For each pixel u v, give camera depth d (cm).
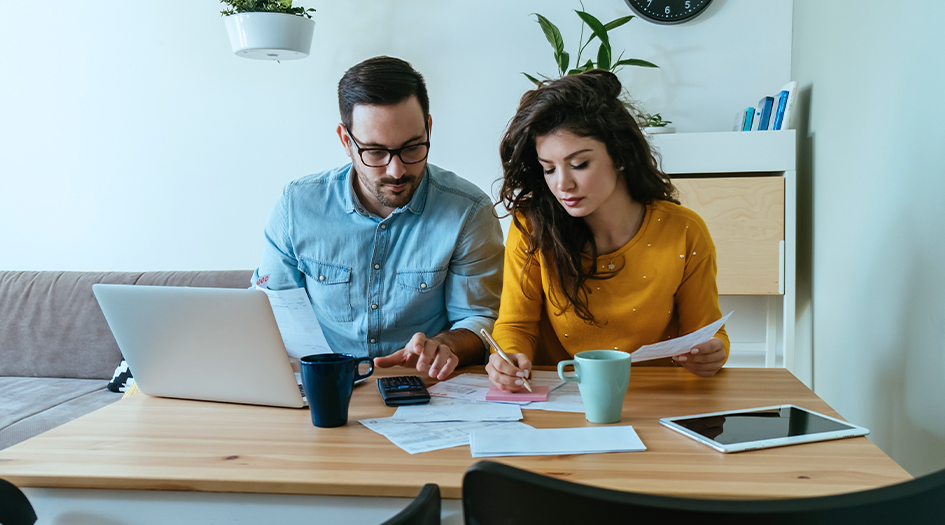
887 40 161
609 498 47
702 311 129
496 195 259
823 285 213
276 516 73
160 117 269
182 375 103
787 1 243
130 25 267
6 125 276
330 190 153
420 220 149
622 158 114
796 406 96
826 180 208
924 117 141
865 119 175
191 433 89
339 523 72
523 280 131
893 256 158
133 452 81
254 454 80
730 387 108
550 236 125
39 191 277
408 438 85
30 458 79
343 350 156
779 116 222
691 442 82
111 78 270
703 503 46
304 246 153
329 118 262
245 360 98
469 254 150
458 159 261
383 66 130
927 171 140
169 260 274
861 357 180
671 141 225
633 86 252
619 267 126
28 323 245
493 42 256
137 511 75
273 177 266
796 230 243
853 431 83
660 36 249
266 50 231
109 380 236
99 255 277
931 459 138
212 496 74
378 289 151
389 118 128
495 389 109
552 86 111
